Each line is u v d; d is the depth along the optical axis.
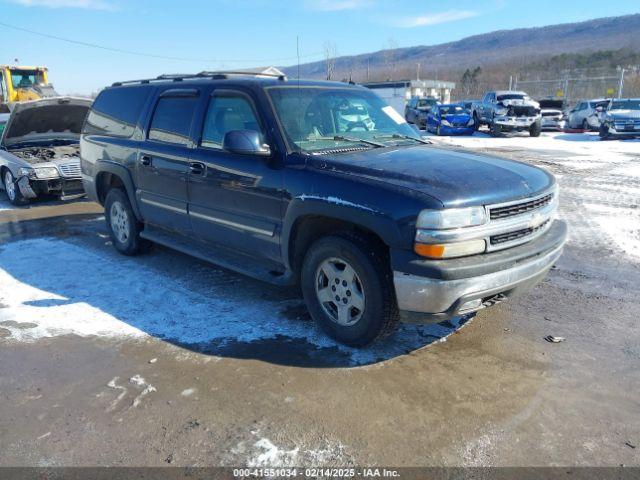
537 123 23.16
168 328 4.25
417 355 3.79
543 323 4.31
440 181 3.44
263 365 3.66
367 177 3.58
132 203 5.71
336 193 3.60
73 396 3.33
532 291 5.00
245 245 4.47
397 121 5.02
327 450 2.81
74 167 9.14
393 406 3.19
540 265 3.68
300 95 4.45
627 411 3.13
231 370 3.61
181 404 3.23
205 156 4.63
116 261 5.98
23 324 4.36
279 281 4.21
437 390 3.35
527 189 3.64
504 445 2.84
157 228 5.66
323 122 4.41
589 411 3.14
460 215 3.25
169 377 3.53
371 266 3.51
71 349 3.93
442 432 2.95
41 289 5.12
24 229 7.64
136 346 3.96
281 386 3.41
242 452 2.80
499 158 4.33
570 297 4.84
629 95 39.16
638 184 10.34
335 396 3.29
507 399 3.26
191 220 4.95
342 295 3.81
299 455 2.78
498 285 3.43
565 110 31.97
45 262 5.98
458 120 24.69
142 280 5.33
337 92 4.75
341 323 3.85
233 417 3.10
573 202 8.77
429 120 26.11
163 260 5.98
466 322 4.34
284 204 3.96
